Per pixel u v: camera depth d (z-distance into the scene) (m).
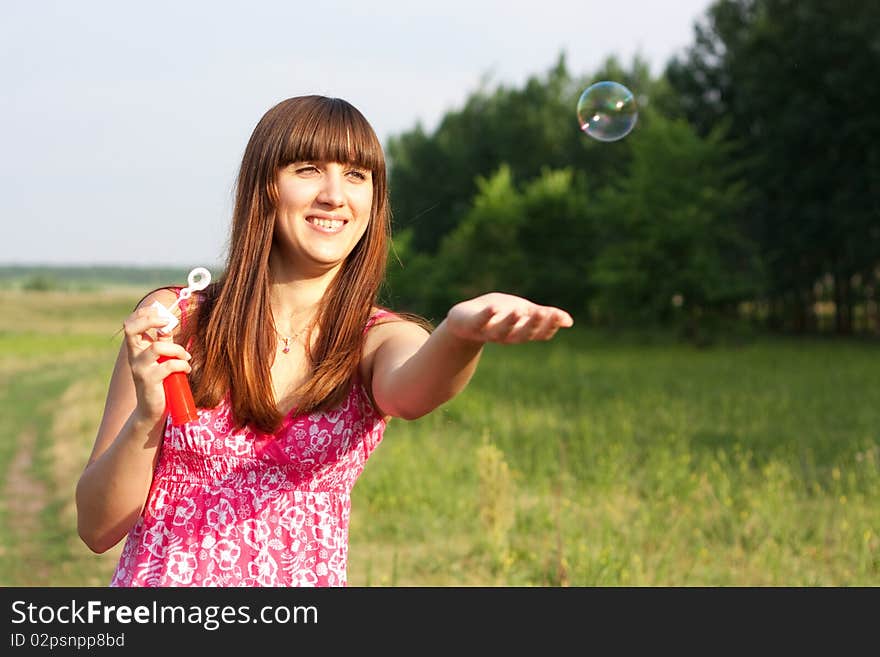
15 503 10.03
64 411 17.59
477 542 7.46
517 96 67.56
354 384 2.25
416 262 64.69
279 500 2.21
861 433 12.02
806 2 40.31
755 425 12.70
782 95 41.19
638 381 19.67
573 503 8.41
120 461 2.07
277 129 2.21
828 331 47.28
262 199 2.22
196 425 2.17
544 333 1.67
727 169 38.94
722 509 8.00
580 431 11.96
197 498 2.20
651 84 64.94
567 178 53.00
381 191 2.30
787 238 41.88
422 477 9.28
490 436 11.48
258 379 2.15
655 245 37.66
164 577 2.17
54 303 113.06
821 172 40.47
